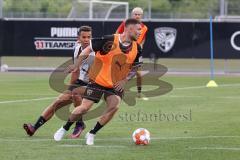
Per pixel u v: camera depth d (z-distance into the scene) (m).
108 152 28.25
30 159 26.67
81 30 32.06
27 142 31.03
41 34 85.25
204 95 55.47
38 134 33.84
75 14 111.31
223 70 90.75
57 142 31.11
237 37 83.00
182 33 83.56
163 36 83.75
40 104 48.47
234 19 90.31
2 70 86.69
